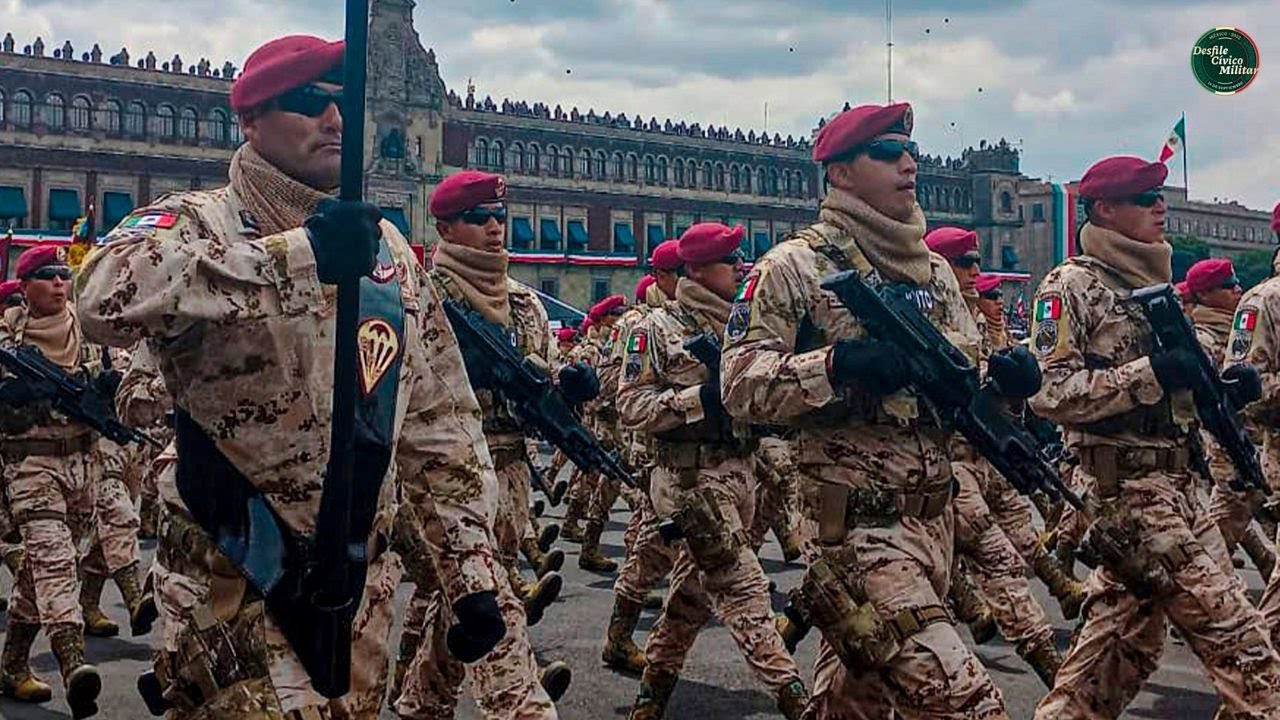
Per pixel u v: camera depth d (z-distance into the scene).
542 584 7.01
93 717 6.42
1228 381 5.29
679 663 6.02
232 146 55.88
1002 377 4.08
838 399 3.93
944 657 3.82
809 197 74.88
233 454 2.94
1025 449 4.16
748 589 5.76
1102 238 5.25
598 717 6.38
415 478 3.35
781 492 9.16
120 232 2.88
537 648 7.93
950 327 4.40
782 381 3.94
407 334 3.21
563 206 65.62
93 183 52.47
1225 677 4.76
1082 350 5.15
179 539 2.98
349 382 2.77
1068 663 5.14
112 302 2.73
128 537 7.98
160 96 54.03
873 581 3.95
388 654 3.34
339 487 2.79
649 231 68.56
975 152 81.31
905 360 3.91
